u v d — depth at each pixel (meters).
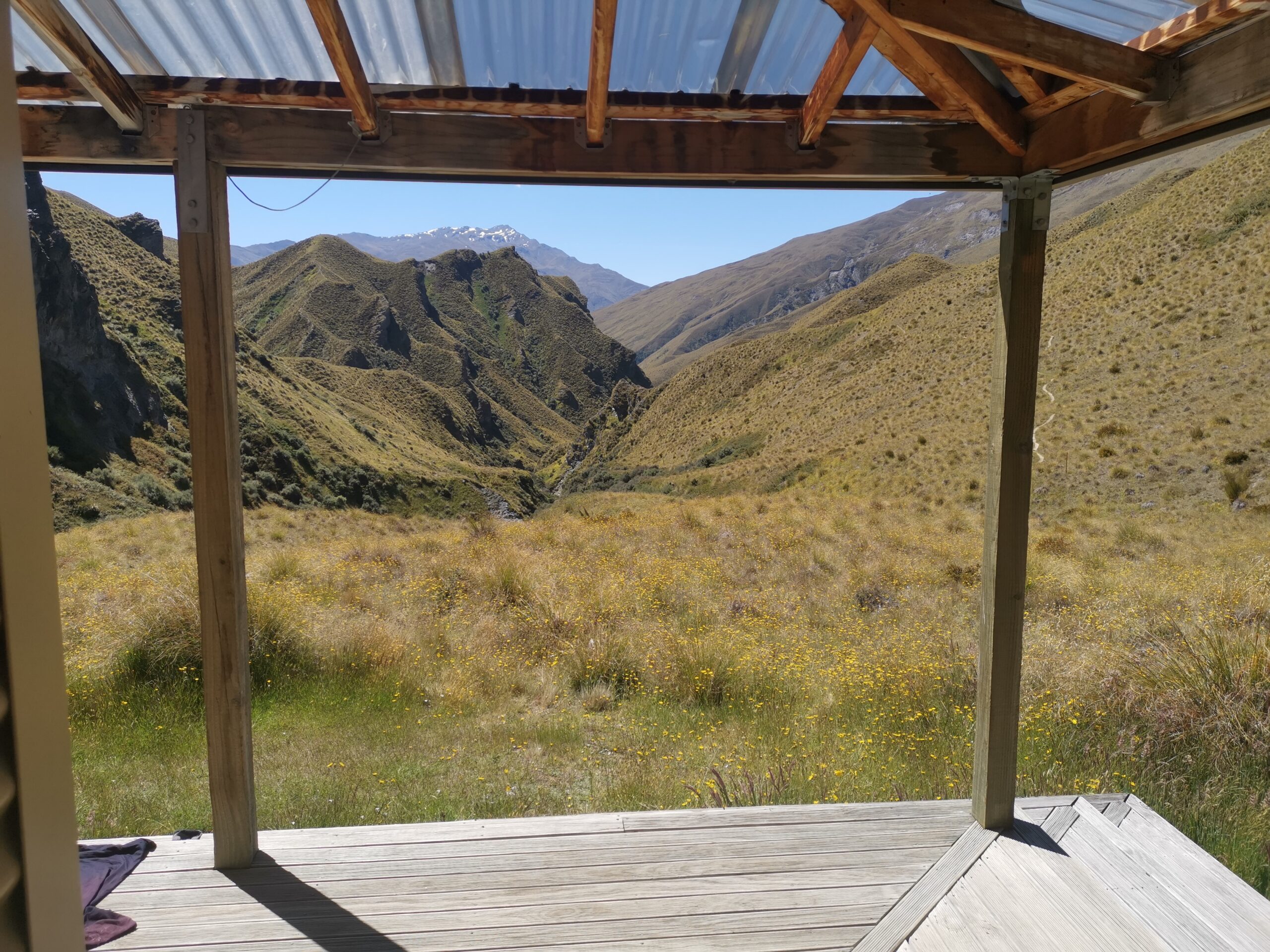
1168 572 10.44
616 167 2.61
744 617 8.18
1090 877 2.64
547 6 2.13
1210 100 1.93
